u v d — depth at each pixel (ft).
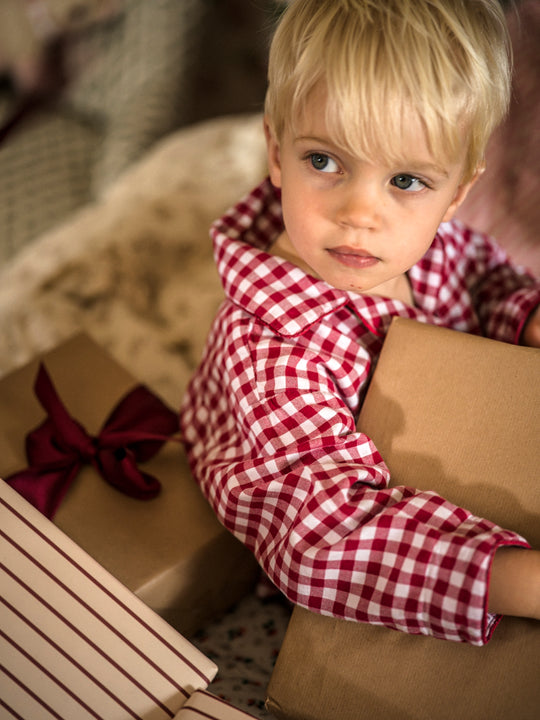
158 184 3.52
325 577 1.59
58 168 4.72
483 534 1.53
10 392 2.30
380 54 1.51
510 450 1.68
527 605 1.52
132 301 3.09
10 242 4.31
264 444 1.75
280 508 1.72
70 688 1.55
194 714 1.49
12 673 1.54
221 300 3.05
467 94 1.59
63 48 5.07
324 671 1.65
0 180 4.66
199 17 4.44
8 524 1.70
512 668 1.56
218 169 3.54
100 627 1.62
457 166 1.66
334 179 1.63
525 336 2.21
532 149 3.02
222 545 1.95
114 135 4.49
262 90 4.40
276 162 1.89
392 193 1.63
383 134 1.52
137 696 1.56
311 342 1.90
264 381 1.81
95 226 3.37
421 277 2.21
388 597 1.55
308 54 1.57
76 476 2.07
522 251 3.02
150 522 1.96
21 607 1.61
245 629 2.11
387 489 1.68
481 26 1.63
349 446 1.71
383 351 1.85
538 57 3.00
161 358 2.91
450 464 1.71
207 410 2.17
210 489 1.90
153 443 2.19
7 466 2.09
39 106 5.16
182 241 3.25
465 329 2.32
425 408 1.76
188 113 4.50
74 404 2.29
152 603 1.83
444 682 1.59
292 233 1.74
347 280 1.74
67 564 1.68
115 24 4.88
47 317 3.03
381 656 1.62
